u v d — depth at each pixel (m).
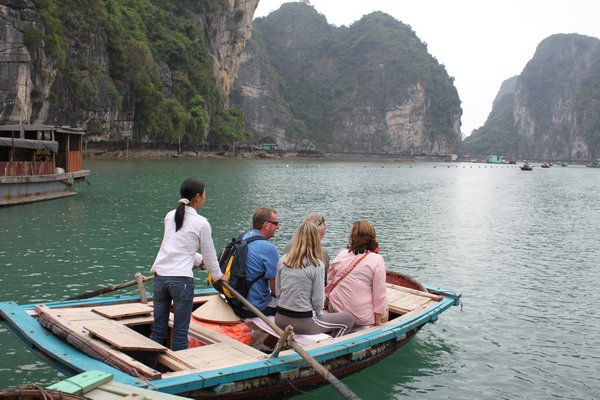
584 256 15.57
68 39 62.91
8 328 5.84
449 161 193.75
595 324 9.21
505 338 8.39
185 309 5.51
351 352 5.86
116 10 79.38
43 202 22.78
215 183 39.09
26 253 12.91
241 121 123.69
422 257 14.70
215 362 5.07
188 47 100.06
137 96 76.88
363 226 6.70
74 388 4.00
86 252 13.29
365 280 6.54
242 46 130.62
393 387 6.45
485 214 26.33
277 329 5.31
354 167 93.38
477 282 12.04
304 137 184.75
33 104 53.50
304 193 33.81
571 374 7.11
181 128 86.00
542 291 11.39
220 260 6.44
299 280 5.84
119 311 6.09
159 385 4.45
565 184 60.12
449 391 6.45
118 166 55.34
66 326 5.36
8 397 3.80
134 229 16.78
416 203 30.77
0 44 47.34
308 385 5.59
